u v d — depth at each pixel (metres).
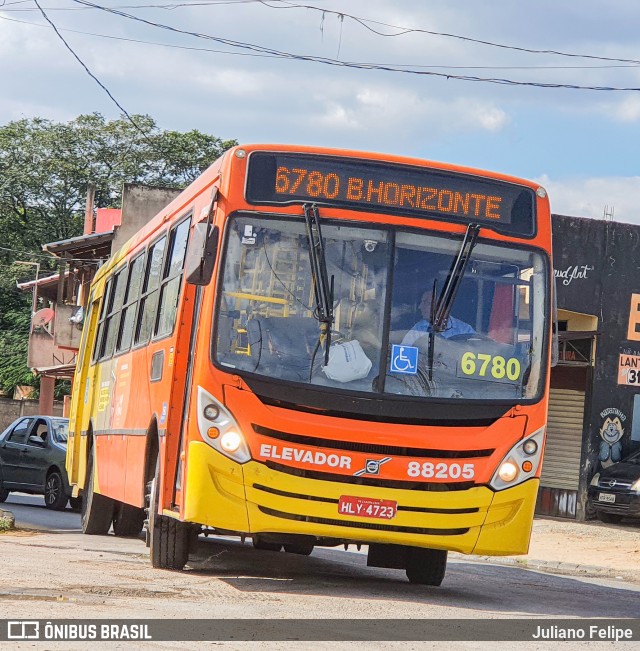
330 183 9.85
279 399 9.39
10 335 57.94
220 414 9.35
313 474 9.35
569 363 27.20
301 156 9.87
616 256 27.50
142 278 13.38
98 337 16.78
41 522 18.55
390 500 9.38
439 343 9.73
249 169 9.78
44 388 45.78
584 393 27.19
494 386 9.77
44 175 64.81
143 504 11.57
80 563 11.24
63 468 22.30
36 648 6.42
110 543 14.51
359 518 9.34
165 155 65.25
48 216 65.44
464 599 10.48
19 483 23.30
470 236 9.98
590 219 27.42
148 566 11.27
